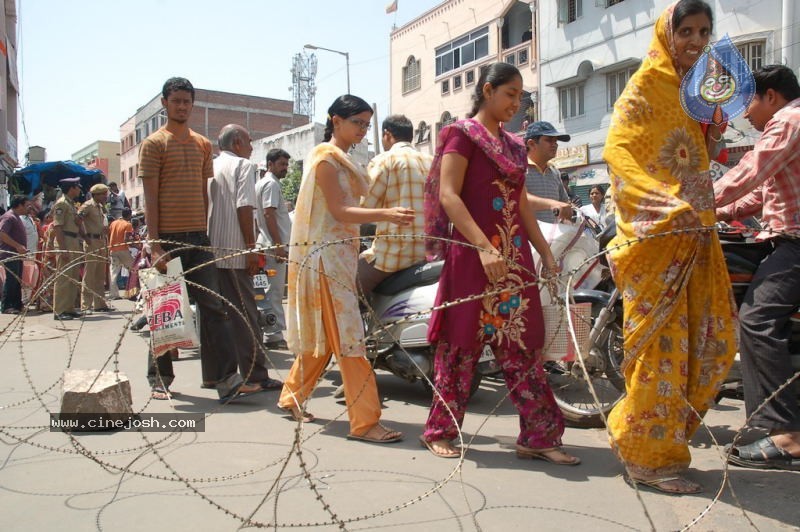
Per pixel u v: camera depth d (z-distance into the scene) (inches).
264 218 273.9
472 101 138.6
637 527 103.7
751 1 616.1
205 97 1948.8
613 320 167.3
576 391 176.4
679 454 118.7
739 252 146.6
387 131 198.4
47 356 254.2
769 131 131.1
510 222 133.0
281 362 254.7
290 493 117.4
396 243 186.5
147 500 114.0
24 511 109.2
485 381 224.2
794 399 130.5
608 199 358.6
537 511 109.7
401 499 114.9
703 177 119.7
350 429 158.7
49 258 387.9
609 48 781.9
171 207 183.8
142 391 198.5
